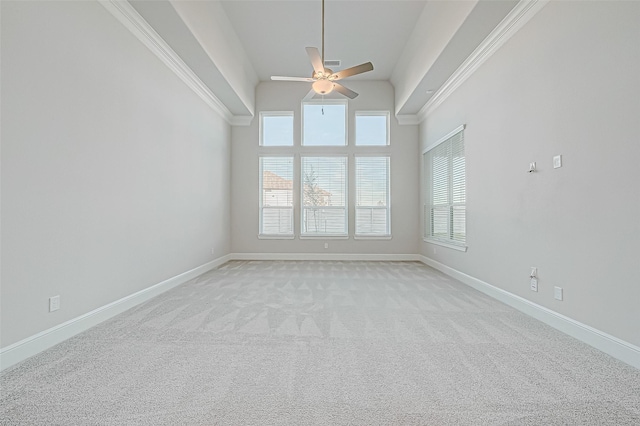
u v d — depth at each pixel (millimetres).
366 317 3117
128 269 3369
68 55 2561
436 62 4402
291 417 1560
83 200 2727
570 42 2635
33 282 2254
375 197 7156
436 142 5812
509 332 2711
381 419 1546
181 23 3475
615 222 2230
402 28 5184
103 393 1754
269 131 7195
